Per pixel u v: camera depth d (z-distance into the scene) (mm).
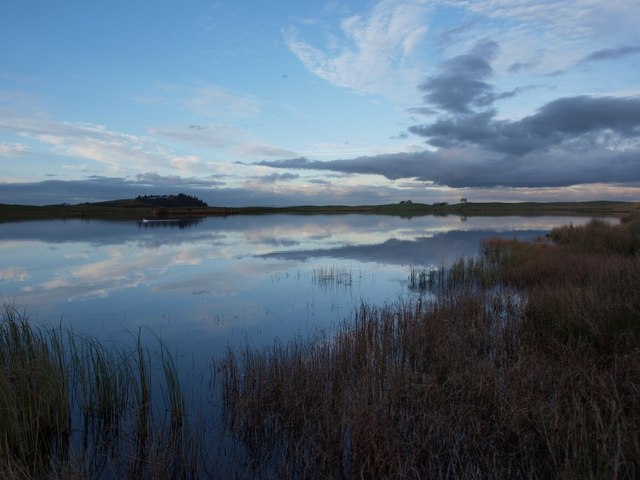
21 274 21203
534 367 7707
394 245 34625
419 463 6000
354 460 6004
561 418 5902
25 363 7828
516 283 17750
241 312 14297
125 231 50062
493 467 5723
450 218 95188
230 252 29906
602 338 8609
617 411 5785
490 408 6879
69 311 14477
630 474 4844
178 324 12961
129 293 17141
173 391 7391
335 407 6992
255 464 6336
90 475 6066
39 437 7023
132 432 7008
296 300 15961
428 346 9609
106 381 7789
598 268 15523
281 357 8602
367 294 16953
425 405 6961
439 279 19766
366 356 8969
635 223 25516
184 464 6113
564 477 4773
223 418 7504
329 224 68312
